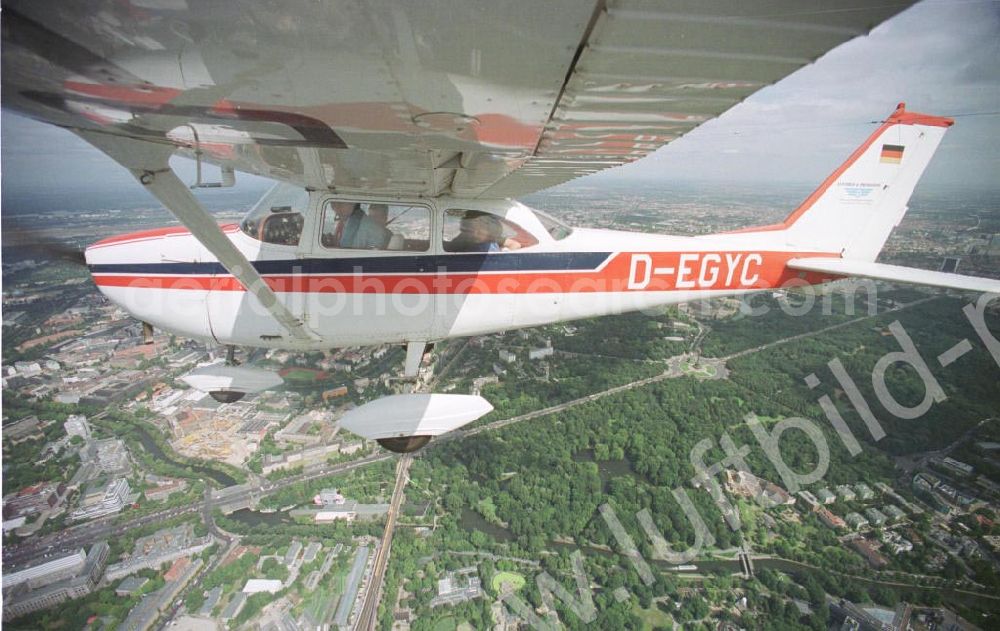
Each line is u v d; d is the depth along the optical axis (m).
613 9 1.04
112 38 1.22
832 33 1.14
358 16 1.08
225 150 2.58
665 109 1.72
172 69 1.38
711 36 1.18
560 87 1.51
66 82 1.50
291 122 1.86
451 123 1.89
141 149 2.08
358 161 2.86
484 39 1.17
